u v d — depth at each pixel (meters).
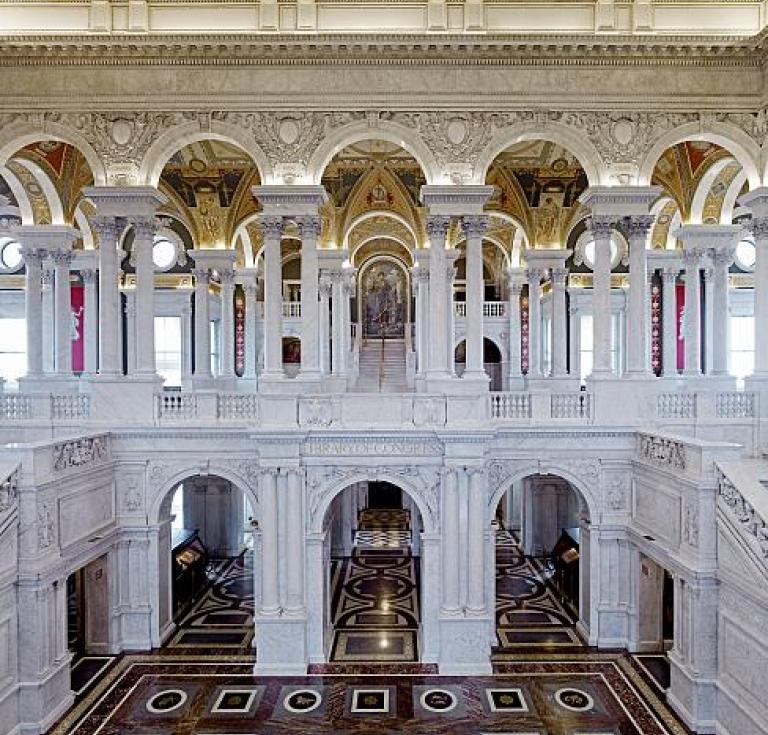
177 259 30.53
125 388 17.70
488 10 17.50
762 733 11.62
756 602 11.80
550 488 25.31
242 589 22.19
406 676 15.92
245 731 13.54
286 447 16.38
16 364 29.33
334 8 17.39
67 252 21.38
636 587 17.11
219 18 17.42
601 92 17.30
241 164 23.00
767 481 12.98
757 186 17.62
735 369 30.02
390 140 17.78
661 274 27.70
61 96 17.28
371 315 38.00
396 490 33.00
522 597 21.14
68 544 14.89
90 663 16.64
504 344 34.50
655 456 15.91
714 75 17.34
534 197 24.34
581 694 14.98
